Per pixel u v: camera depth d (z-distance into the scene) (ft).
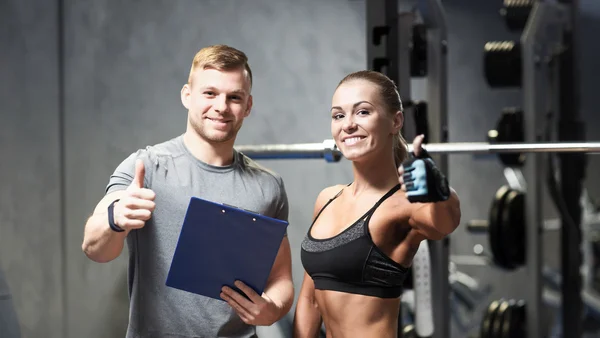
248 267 6.46
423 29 12.44
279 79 17.76
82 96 18.24
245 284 6.56
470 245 24.47
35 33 17.63
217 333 7.18
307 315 7.49
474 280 23.53
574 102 15.67
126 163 7.13
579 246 15.42
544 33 15.10
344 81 6.79
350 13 18.26
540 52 15.07
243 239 6.29
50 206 17.93
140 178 6.24
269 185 7.53
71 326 18.08
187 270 6.34
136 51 17.99
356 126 6.60
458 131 24.67
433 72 12.26
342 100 6.66
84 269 18.02
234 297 6.56
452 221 6.11
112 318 17.66
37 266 17.51
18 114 17.16
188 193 7.15
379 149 6.66
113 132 18.02
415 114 10.60
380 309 6.56
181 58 17.75
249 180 7.42
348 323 6.61
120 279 17.67
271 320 6.73
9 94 16.96
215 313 7.18
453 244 24.56
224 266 6.41
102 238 6.46
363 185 6.86
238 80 7.09
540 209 14.75
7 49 16.90
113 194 6.73
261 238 6.32
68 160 18.28
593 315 22.86
